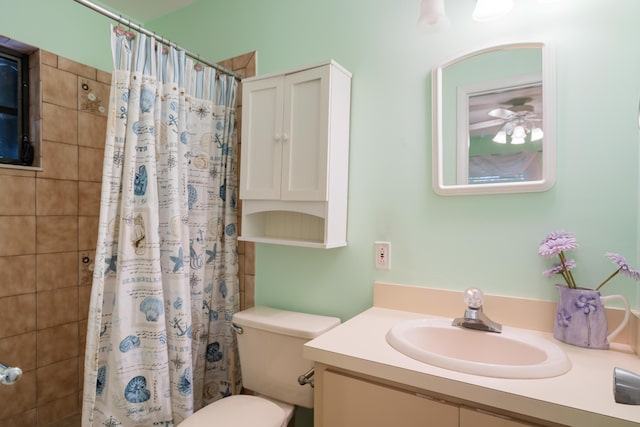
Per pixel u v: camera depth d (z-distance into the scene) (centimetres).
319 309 162
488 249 126
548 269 115
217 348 179
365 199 150
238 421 123
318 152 140
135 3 208
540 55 118
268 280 175
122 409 130
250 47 185
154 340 134
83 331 202
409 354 95
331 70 139
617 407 69
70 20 196
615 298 101
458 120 131
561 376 83
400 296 141
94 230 206
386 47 147
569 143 114
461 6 132
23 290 176
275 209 153
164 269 144
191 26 207
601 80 110
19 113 180
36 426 181
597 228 110
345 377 98
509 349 107
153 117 139
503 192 123
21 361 176
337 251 157
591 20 111
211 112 169
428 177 137
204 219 166
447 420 83
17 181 173
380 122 148
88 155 202
